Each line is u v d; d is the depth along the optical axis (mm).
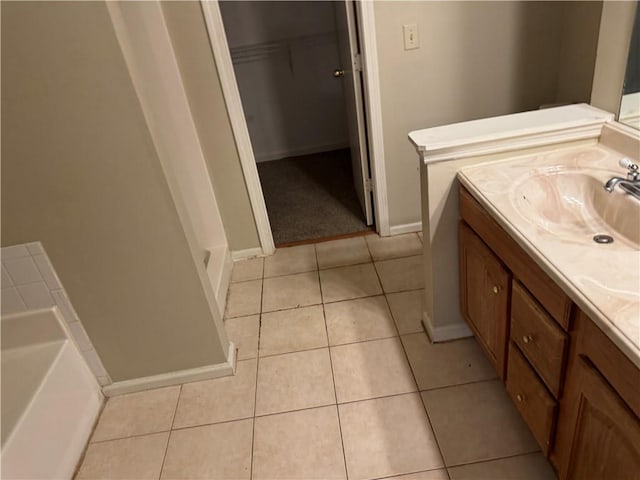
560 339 1091
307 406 1797
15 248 1631
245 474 1582
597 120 1535
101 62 1396
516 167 1532
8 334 1771
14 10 1302
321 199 3508
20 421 1484
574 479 1175
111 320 1819
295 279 2604
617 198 1285
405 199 2766
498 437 1581
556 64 2383
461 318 1966
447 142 1546
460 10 2248
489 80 2420
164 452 1700
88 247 1663
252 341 2180
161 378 1977
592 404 1016
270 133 4336
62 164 1515
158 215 1645
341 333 2148
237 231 2814
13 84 1382
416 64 2363
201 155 2516
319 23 3914
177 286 1787
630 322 855
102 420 1870
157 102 2340
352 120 2871
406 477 1497
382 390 1818
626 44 1438
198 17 2217
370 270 2580
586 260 1052
